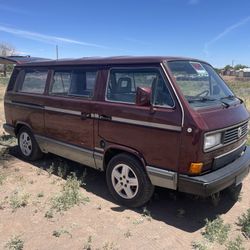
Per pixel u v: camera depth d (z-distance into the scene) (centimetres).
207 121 416
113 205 500
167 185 439
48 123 604
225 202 517
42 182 578
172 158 427
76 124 544
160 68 446
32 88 649
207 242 407
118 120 477
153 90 447
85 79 535
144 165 456
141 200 476
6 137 867
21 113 671
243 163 481
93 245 399
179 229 439
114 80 495
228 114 462
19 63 695
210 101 467
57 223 446
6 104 714
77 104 536
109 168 504
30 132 665
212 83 521
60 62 587
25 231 427
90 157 532
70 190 538
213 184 412
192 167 412
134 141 462
